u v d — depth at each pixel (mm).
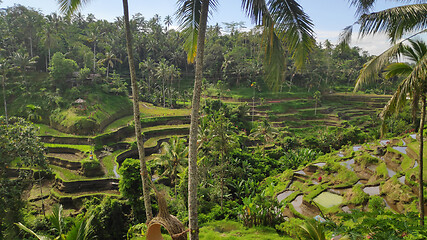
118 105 60781
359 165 28031
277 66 6648
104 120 52625
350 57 107375
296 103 77000
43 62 70188
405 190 19781
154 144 47750
